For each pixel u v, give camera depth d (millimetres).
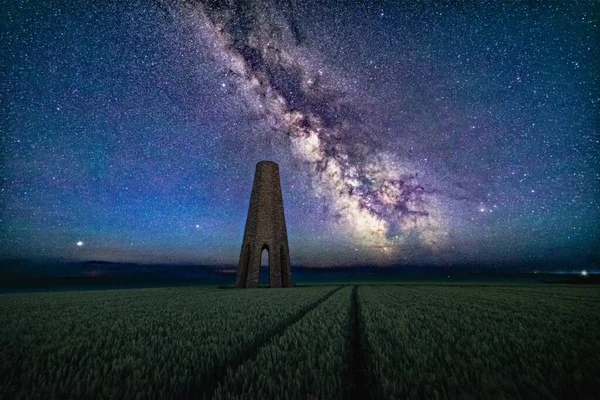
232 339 2732
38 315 4508
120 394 1479
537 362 1941
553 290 12125
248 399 1428
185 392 1558
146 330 3238
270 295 9328
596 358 1985
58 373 1718
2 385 1608
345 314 4562
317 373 1734
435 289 13273
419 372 1762
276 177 23172
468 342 2555
